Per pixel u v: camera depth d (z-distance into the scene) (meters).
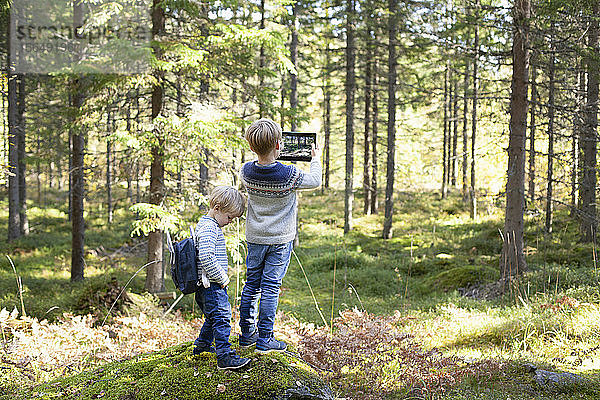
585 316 6.79
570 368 5.42
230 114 9.45
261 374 3.03
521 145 10.83
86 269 14.89
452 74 21.59
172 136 8.89
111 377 3.33
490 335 6.89
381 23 18.53
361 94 24.00
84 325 6.15
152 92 9.80
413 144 33.19
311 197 32.06
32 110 18.97
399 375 4.85
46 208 27.70
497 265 13.23
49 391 3.28
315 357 4.85
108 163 10.63
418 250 16.80
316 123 33.69
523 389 4.84
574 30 10.28
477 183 25.62
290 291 12.27
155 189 9.84
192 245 3.04
